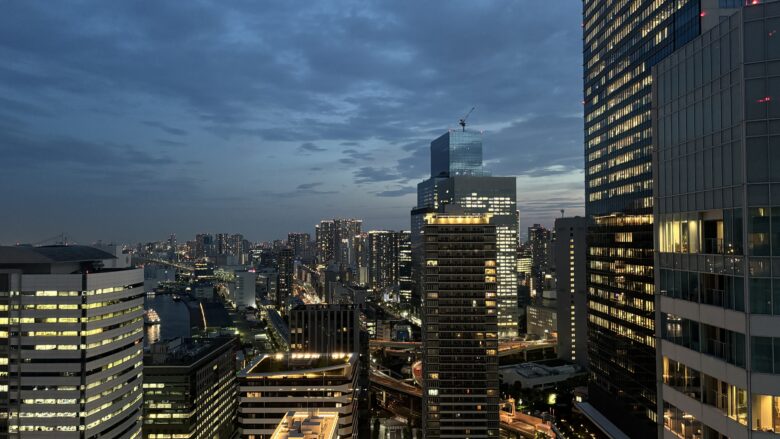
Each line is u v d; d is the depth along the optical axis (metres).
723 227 41.91
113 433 180.62
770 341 37.44
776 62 38.66
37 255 178.88
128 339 190.12
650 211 182.50
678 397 47.09
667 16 182.12
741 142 39.94
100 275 176.88
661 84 51.47
